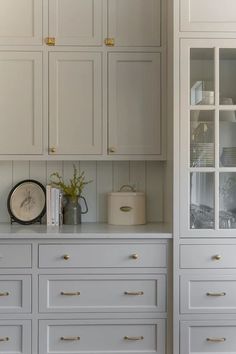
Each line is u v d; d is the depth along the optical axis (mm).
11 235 2400
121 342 2463
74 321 2443
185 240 2432
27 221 2850
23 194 2902
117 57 2723
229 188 2479
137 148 2736
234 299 2436
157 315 2455
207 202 2455
